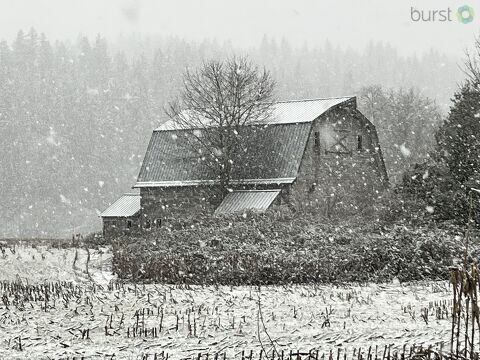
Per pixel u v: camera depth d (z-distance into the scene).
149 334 17.12
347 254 30.89
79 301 22.83
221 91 61.16
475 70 50.41
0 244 47.53
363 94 102.12
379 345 15.06
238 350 14.88
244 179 60.06
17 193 133.00
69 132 148.38
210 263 30.30
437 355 11.98
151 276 30.78
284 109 64.25
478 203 40.84
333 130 62.06
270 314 19.80
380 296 23.88
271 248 33.81
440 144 48.31
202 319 19.09
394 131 93.12
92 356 14.84
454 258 30.33
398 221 43.00
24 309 21.48
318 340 15.81
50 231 117.50
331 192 60.78
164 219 63.66
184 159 63.72
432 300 22.39
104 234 65.50
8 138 140.62
